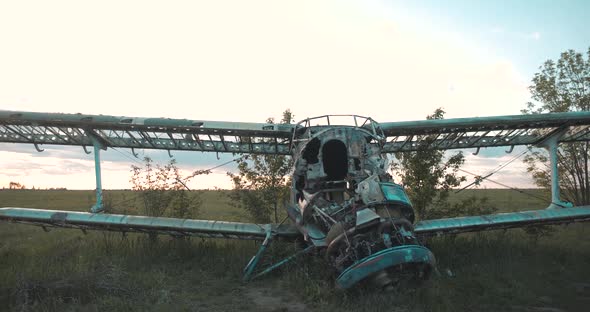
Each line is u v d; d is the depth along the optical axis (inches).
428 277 287.0
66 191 1743.4
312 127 399.2
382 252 260.8
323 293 296.2
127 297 291.9
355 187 345.1
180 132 442.6
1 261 404.5
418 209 534.0
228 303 293.3
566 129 458.0
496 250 442.3
